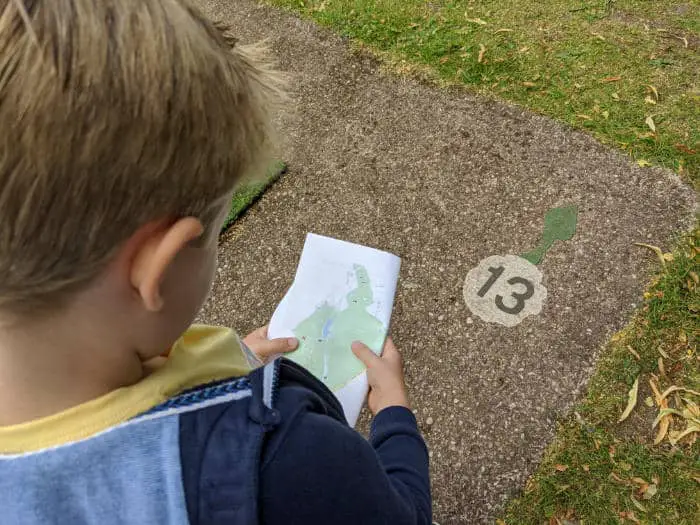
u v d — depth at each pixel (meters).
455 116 2.59
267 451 0.58
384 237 2.33
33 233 0.46
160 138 0.47
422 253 2.27
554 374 1.95
